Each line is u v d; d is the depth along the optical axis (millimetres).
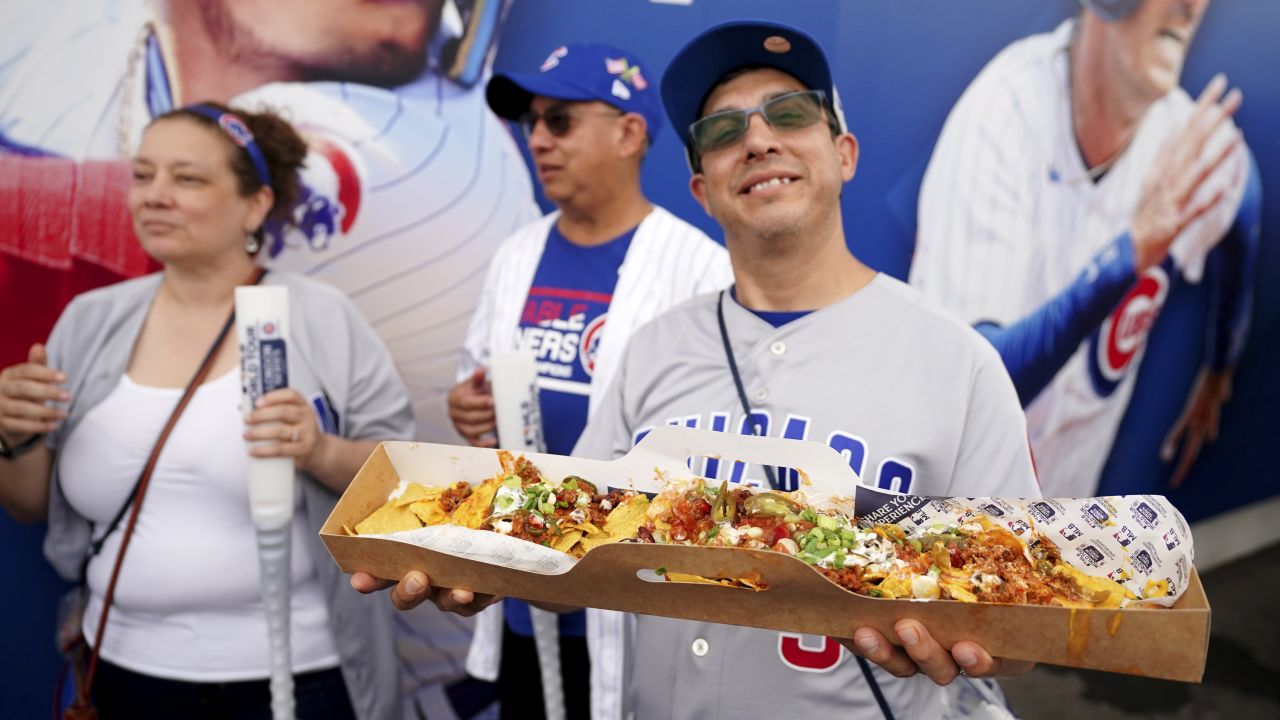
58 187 2482
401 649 2828
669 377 1606
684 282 2268
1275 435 3877
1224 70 3188
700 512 1225
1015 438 1419
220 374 1995
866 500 1232
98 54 2467
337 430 2145
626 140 2271
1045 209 3070
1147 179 3186
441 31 2650
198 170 1947
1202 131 3223
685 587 1144
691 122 1605
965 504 1225
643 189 2812
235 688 1982
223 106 2086
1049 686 3277
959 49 2895
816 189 1434
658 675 1533
